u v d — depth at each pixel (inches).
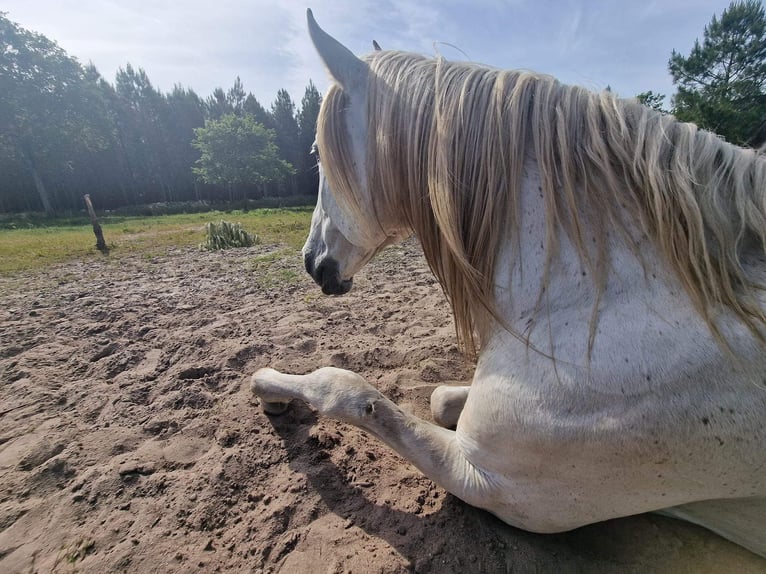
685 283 33.0
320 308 135.5
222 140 1581.0
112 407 78.2
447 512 51.2
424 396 78.9
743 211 33.6
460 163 41.0
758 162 35.4
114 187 1627.7
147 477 59.7
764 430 31.4
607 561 44.3
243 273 201.0
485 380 41.6
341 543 47.8
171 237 418.0
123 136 1689.2
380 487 56.0
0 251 318.0
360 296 149.4
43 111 1230.3
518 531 48.4
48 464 62.0
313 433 65.7
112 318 131.3
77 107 1337.4
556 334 37.2
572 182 37.1
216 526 51.4
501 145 39.5
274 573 44.9
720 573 41.5
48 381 89.7
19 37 1202.0
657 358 33.2
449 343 101.8
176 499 55.1
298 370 90.3
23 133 1179.9
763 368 31.4
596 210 36.7
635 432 33.0
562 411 35.3
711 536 45.8
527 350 38.5
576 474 36.4
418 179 44.4
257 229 461.7
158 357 100.5
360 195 50.2
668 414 32.5
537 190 39.5
